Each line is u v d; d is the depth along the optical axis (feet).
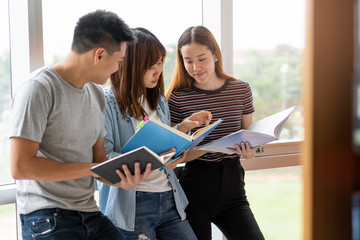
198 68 6.51
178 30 7.77
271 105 8.51
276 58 8.46
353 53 1.65
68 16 6.61
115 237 5.32
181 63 6.81
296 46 8.60
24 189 4.87
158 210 5.91
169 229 6.05
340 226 1.66
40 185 4.81
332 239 1.67
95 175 4.77
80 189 5.01
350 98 1.65
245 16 8.11
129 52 5.86
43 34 6.40
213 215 6.77
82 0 6.73
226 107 6.86
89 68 4.79
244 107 7.08
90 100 5.06
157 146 5.22
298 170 8.57
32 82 4.56
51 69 4.75
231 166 6.75
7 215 6.21
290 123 8.66
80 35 4.72
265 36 8.32
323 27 1.63
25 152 4.41
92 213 5.16
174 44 7.73
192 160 6.75
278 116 6.50
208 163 6.70
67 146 4.83
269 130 6.18
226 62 7.89
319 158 1.65
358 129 1.60
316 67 1.64
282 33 8.46
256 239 6.48
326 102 1.65
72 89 4.80
